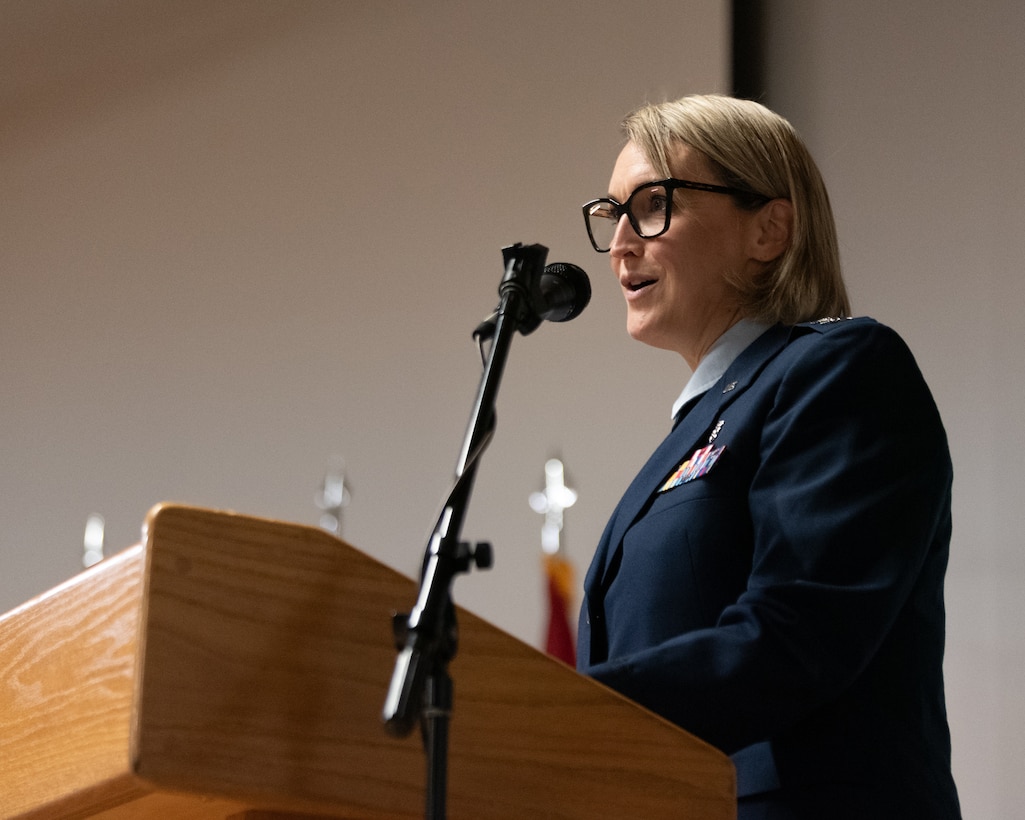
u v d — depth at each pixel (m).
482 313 10.45
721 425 3.98
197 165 12.20
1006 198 8.65
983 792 7.91
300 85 11.80
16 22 13.05
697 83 9.62
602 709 2.90
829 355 3.84
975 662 8.10
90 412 12.15
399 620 2.58
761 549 3.57
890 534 3.47
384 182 11.15
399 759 2.62
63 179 12.94
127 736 2.38
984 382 8.48
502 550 9.69
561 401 9.74
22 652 2.67
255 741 2.47
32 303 12.76
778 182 4.49
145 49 12.73
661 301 4.50
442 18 11.15
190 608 2.45
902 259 8.91
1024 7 8.80
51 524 12.07
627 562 3.92
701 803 2.95
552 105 10.41
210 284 11.83
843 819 3.42
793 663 3.22
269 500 11.03
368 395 10.80
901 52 9.16
